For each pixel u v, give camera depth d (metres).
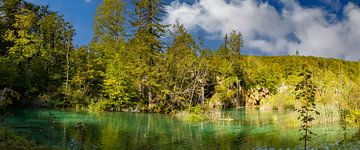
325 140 24.98
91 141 23.22
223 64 79.00
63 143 21.42
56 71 52.81
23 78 47.78
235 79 79.19
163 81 55.75
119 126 31.88
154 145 23.30
